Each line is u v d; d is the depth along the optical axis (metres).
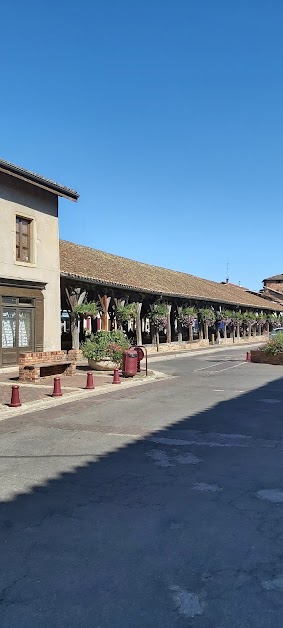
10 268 16.56
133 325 32.78
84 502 4.71
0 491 5.04
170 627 2.81
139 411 9.59
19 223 17.28
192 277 44.75
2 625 2.83
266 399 11.03
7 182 16.47
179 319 32.03
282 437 7.32
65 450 6.63
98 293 23.27
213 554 3.64
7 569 3.47
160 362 22.56
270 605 3.00
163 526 4.15
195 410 9.65
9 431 7.86
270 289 75.44
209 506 4.58
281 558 3.58
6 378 14.52
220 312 38.38
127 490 5.03
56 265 18.83
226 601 3.04
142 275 30.53
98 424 8.35
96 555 3.65
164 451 6.56
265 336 51.16
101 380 14.45
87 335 25.58
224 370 18.25
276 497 4.80
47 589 3.20
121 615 2.92
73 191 18.89
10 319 16.64
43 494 4.94
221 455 6.35
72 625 2.83
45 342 18.16
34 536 3.99
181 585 3.23
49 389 12.42
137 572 3.40
